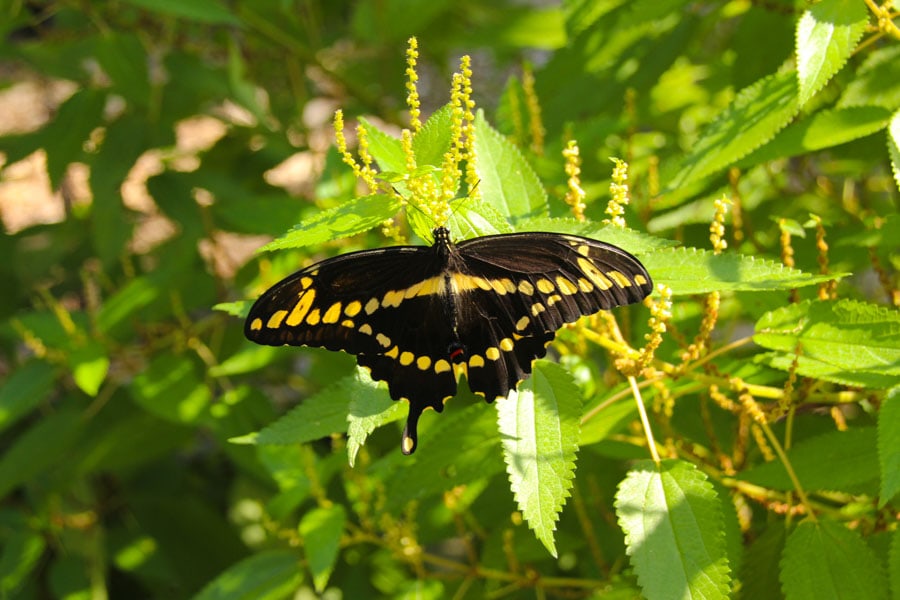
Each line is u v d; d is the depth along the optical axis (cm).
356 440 68
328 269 69
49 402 121
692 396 82
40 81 144
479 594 83
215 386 104
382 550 90
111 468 102
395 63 119
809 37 72
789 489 74
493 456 75
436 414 79
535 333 68
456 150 68
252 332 68
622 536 85
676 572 67
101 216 100
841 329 71
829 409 81
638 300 67
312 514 81
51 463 101
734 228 81
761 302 76
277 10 112
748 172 85
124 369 102
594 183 85
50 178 102
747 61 87
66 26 113
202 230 99
